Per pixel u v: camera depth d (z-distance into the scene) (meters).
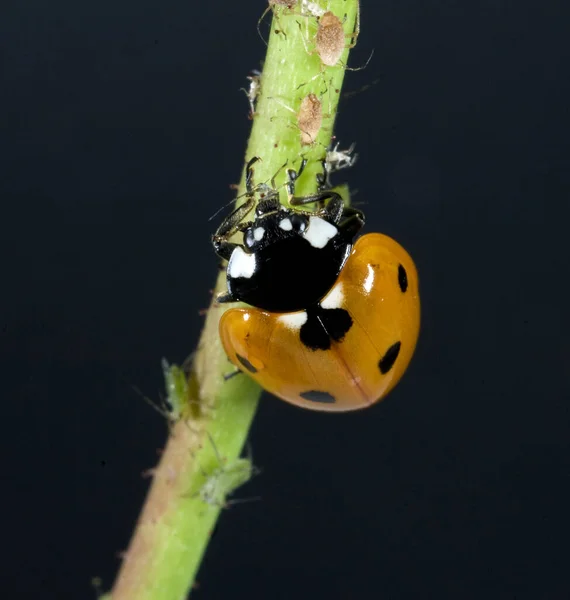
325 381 0.09
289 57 0.08
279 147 0.08
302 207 0.09
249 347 0.09
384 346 0.09
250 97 0.08
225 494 0.09
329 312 0.09
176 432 0.09
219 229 0.09
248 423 0.09
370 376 0.09
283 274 0.09
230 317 0.09
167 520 0.09
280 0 0.08
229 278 0.09
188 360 0.09
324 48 0.08
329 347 0.09
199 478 0.09
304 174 0.08
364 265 0.09
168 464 0.09
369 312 0.09
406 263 0.09
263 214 0.09
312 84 0.08
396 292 0.09
